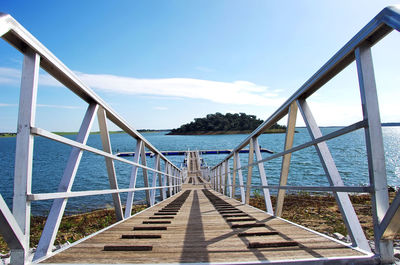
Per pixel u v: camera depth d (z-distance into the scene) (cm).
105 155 307
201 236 267
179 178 1513
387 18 153
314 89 274
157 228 308
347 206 220
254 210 482
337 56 209
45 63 206
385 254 172
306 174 2239
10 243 165
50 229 206
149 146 618
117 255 202
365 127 182
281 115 392
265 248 214
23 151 172
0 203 138
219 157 4609
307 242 227
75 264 180
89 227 752
